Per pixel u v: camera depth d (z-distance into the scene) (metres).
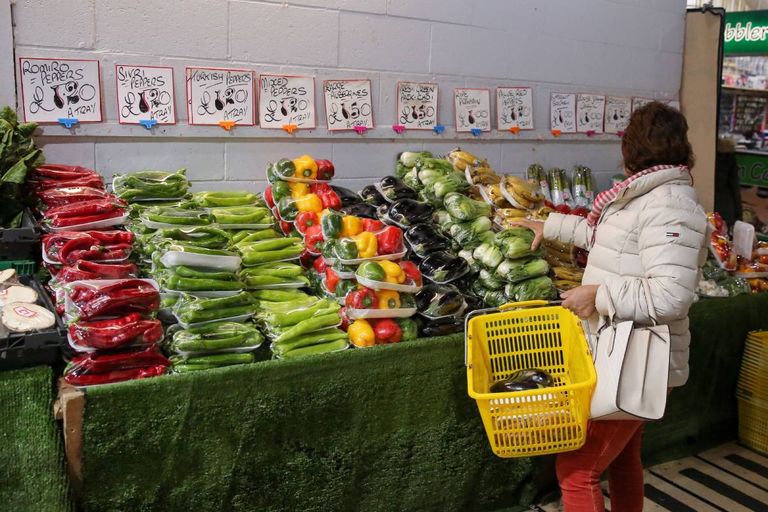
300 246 2.58
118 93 2.65
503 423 2.06
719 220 3.77
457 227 2.86
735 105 6.45
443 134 3.51
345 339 2.34
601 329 2.08
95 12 2.55
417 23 3.31
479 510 2.70
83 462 1.82
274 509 2.17
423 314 2.49
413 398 2.39
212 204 2.63
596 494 2.14
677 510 2.89
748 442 3.49
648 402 1.97
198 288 2.13
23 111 2.49
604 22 4.02
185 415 1.94
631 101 4.27
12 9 2.42
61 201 2.30
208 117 2.84
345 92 3.15
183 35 2.73
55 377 1.93
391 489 2.42
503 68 3.66
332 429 2.23
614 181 4.12
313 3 2.99
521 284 2.68
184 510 2.00
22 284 2.08
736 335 3.41
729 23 6.04
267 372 2.06
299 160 2.78
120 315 1.97
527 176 3.84
